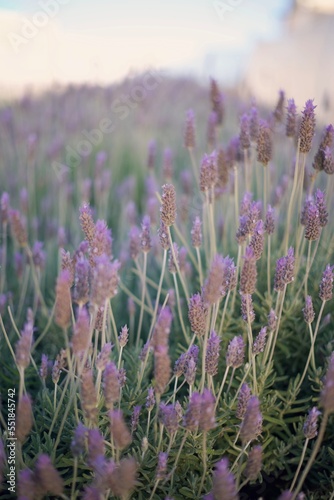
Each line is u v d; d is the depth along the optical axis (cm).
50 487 67
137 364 83
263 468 79
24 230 88
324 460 79
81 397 70
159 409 72
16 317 95
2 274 93
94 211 106
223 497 67
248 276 74
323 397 69
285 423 81
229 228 98
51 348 91
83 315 69
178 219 101
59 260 96
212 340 73
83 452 75
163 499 76
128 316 98
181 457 77
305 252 93
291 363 87
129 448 77
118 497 74
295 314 86
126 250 102
